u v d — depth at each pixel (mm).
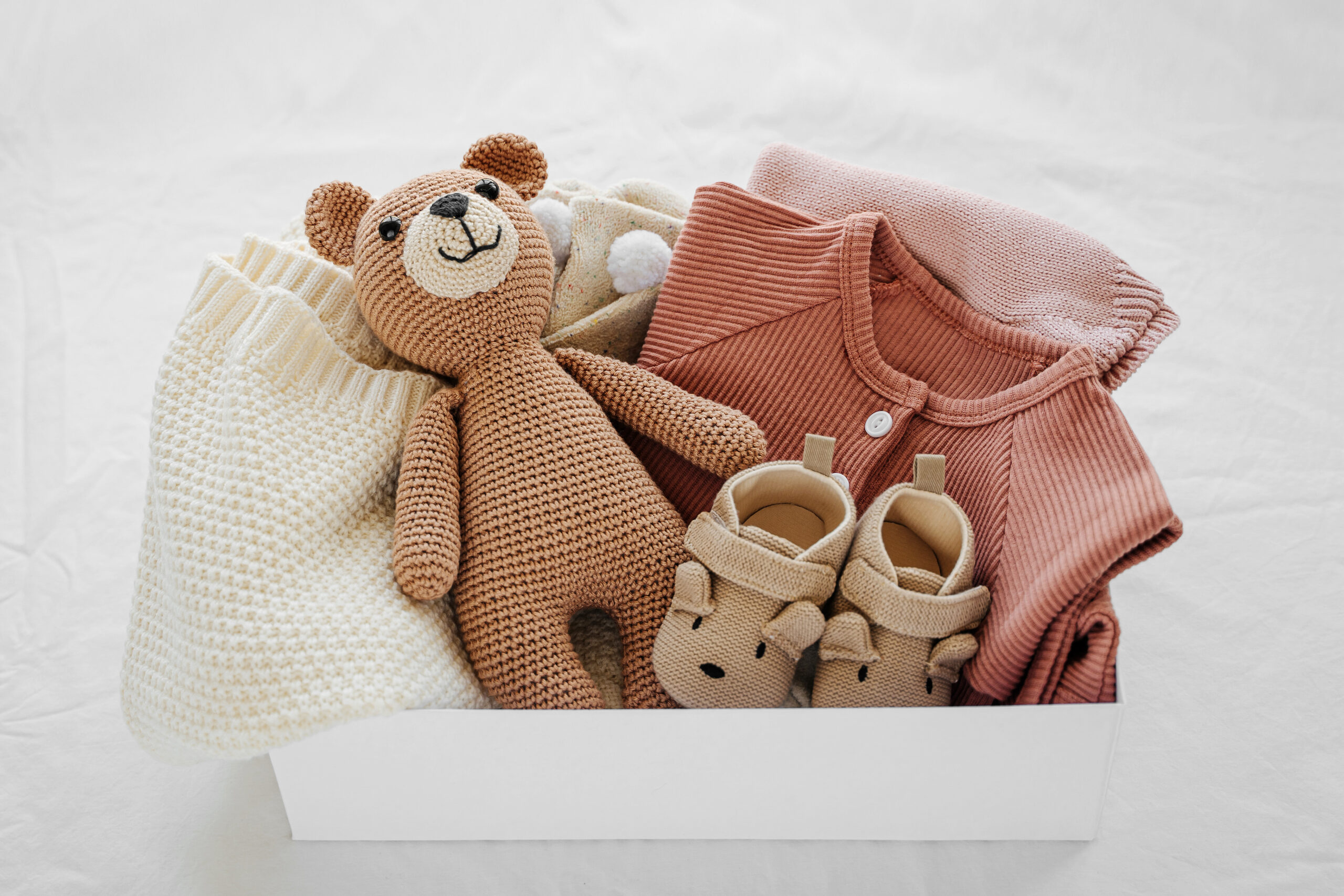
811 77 1812
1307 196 1600
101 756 1014
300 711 755
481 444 906
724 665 838
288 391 897
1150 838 943
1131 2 1782
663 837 939
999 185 1679
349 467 884
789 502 938
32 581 1173
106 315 1502
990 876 917
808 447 882
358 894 907
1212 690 1053
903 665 834
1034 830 927
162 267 1581
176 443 878
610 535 881
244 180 1722
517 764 845
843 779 862
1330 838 942
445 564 825
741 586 833
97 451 1316
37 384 1390
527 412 908
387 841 938
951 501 874
